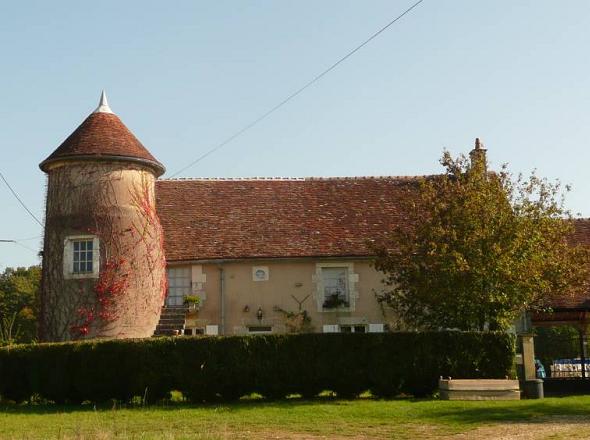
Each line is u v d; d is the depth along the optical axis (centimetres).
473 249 1853
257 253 2389
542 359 5381
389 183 2773
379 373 1736
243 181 2758
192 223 2525
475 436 1171
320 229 2511
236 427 1302
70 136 2217
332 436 1196
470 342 1789
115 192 2133
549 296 2114
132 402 1694
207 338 1702
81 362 1700
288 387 1711
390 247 2405
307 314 2367
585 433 1176
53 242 2127
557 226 2012
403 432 1226
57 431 1265
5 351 1745
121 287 2072
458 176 2072
